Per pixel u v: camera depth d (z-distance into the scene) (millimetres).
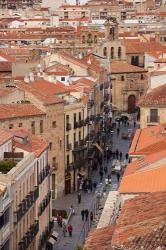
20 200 122938
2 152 128250
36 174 137125
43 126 188250
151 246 59812
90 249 71938
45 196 147750
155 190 89688
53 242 149625
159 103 166375
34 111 185125
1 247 108062
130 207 75438
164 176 93188
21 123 180625
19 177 120688
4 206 110688
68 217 168625
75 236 155375
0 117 175250
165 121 167000
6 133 136625
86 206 182750
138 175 94875
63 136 198375
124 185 92375
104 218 85438
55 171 193500
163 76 187625
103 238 74625
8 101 189000
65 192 199125
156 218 66438
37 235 136500
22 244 122000
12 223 116688
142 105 167125
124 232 64438
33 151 139375
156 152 114250
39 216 138875
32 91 192625
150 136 134750
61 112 196250
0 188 112500
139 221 68188
